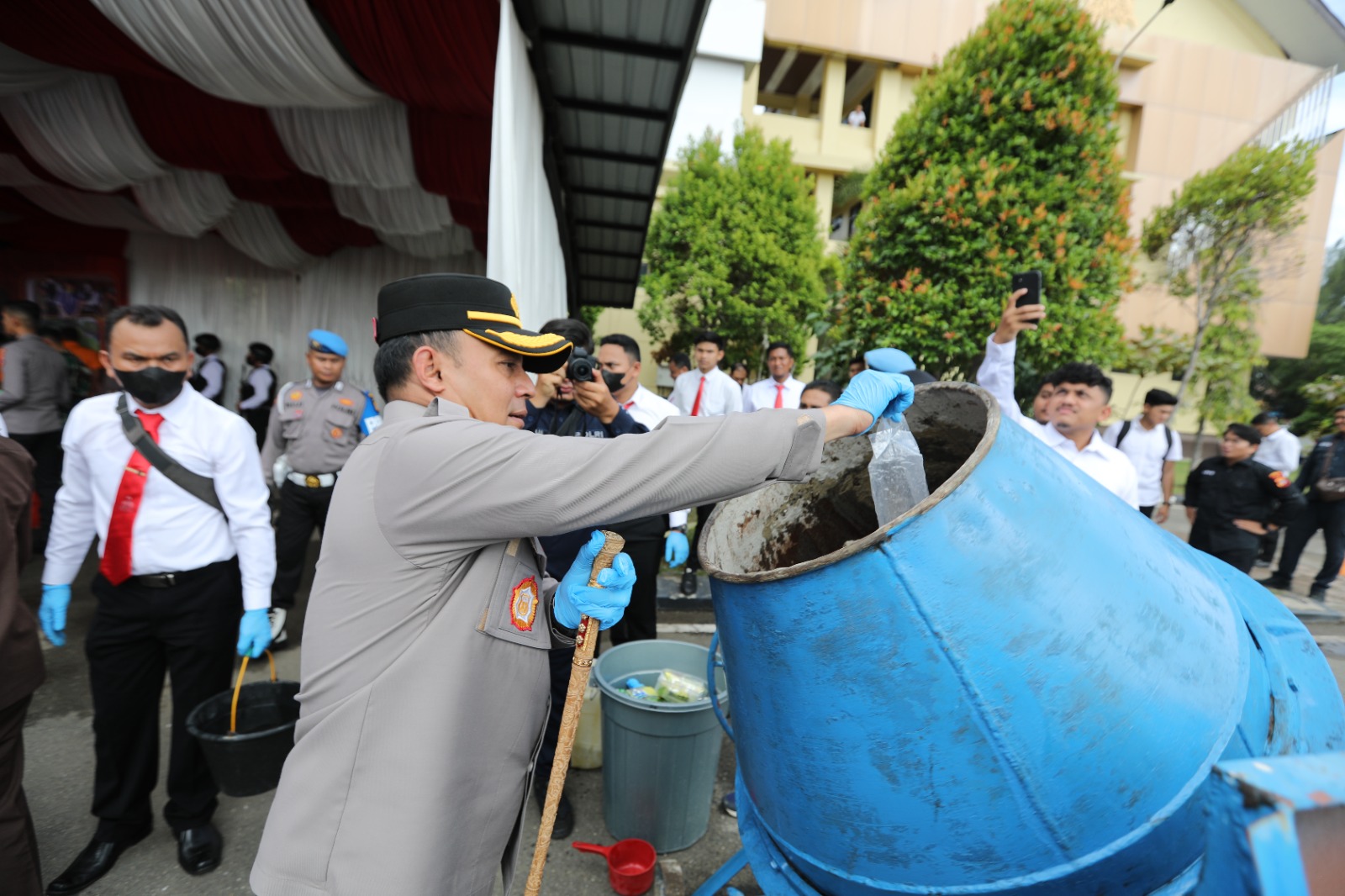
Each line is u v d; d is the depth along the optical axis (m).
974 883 1.09
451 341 1.10
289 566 3.85
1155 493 5.36
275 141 4.73
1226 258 13.16
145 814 2.19
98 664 2.05
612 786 2.27
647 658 2.63
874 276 8.87
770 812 1.34
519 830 1.18
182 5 3.01
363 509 1.00
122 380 1.91
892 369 1.48
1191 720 1.08
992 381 2.67
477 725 1.03
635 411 3.58
